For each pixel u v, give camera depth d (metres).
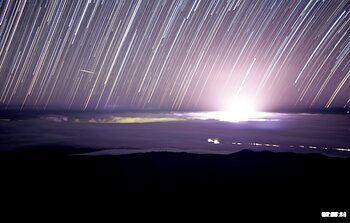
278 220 4.00
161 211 4.24
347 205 4.42
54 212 4.18
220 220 3.99
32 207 4.34
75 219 3.97
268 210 4.29
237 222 3.93
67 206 4.38
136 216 4.07
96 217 4.03
